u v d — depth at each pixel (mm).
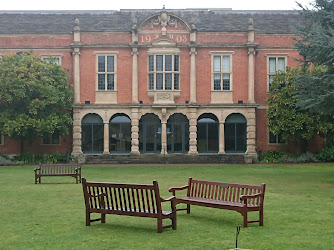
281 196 16688
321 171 27953
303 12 26141
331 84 21312
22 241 9992
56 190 18625
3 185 20609
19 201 15625
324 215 12891
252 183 21125
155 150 37750
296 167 31344
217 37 37656
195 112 37281
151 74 37469
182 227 11305
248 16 40562
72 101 37312
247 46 37438
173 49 37312
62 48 37719
